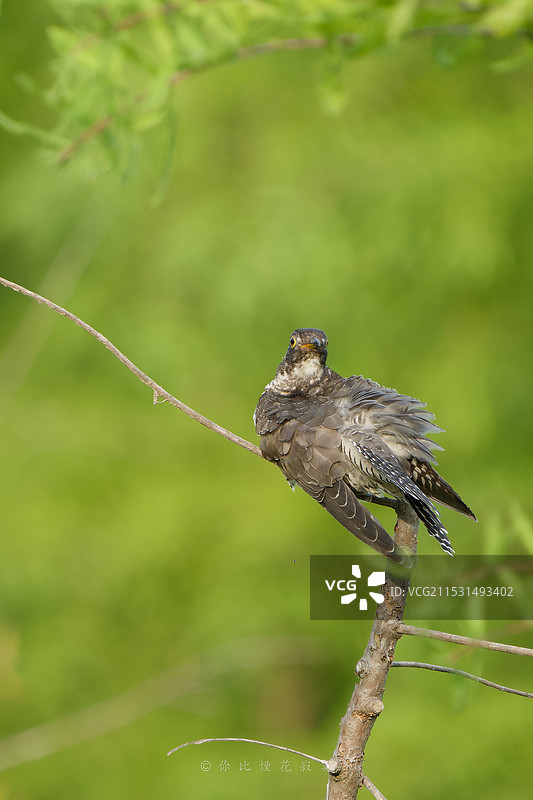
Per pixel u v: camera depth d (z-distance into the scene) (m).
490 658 11.52
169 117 5.12
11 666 12.76
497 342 12.36
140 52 5.11
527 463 12.30
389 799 10.58
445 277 12.20
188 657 13.47
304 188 13.07
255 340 13.66
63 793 12.73
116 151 5.20
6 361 14.13
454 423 12.33
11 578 13.76
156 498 14.16
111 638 14.01
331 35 5.03
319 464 5.24
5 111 15.36
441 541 4.18
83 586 14.02
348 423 5.33
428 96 12.81
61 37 5.04
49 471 14.56
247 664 12.79
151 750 13.05
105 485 14.55
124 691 13.60
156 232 14.29
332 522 13.79
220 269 13.34
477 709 11.09
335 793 3.92
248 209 13.49
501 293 12.38
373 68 12.83
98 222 14.13
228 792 11.55
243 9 4.87
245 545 13.62
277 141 13.60
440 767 10.70
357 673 3.93
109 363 14.70
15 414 14.73
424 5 4.74
